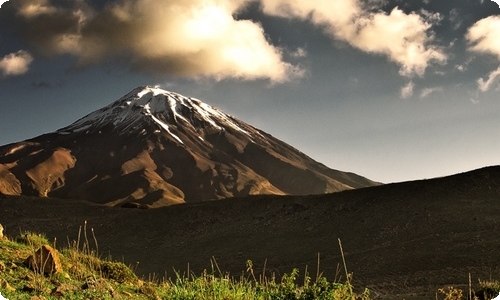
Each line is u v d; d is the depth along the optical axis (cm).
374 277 4628
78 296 983
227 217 8194
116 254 7094
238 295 1010
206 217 8294
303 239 6681
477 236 5428
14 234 8050
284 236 6969
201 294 1013
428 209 6594
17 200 9475
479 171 7525
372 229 6475
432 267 4647
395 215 6712
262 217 7869
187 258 6625
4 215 8844
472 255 4803
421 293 3781
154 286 1302
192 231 7900
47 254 1095
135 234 8056
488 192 6912
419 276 4431
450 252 5000
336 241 6341
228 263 6122
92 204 9644
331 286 966
